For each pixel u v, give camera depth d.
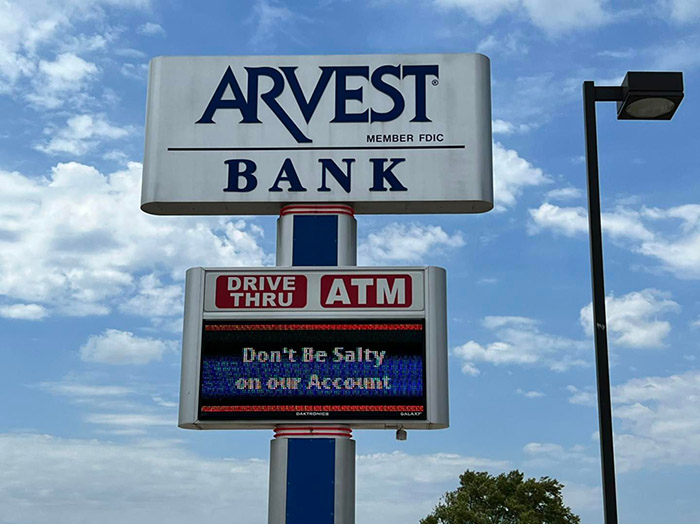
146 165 16.39
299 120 16.41
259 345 15.03
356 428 15.40
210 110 16.52
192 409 14.77
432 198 16.02
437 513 47.66
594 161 12.80
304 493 14.89
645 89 12.77
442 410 14.69
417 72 16.53
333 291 15.23
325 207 16.20
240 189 16.17
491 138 16.45
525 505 47.72
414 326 15.03
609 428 11.55
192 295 15.28
